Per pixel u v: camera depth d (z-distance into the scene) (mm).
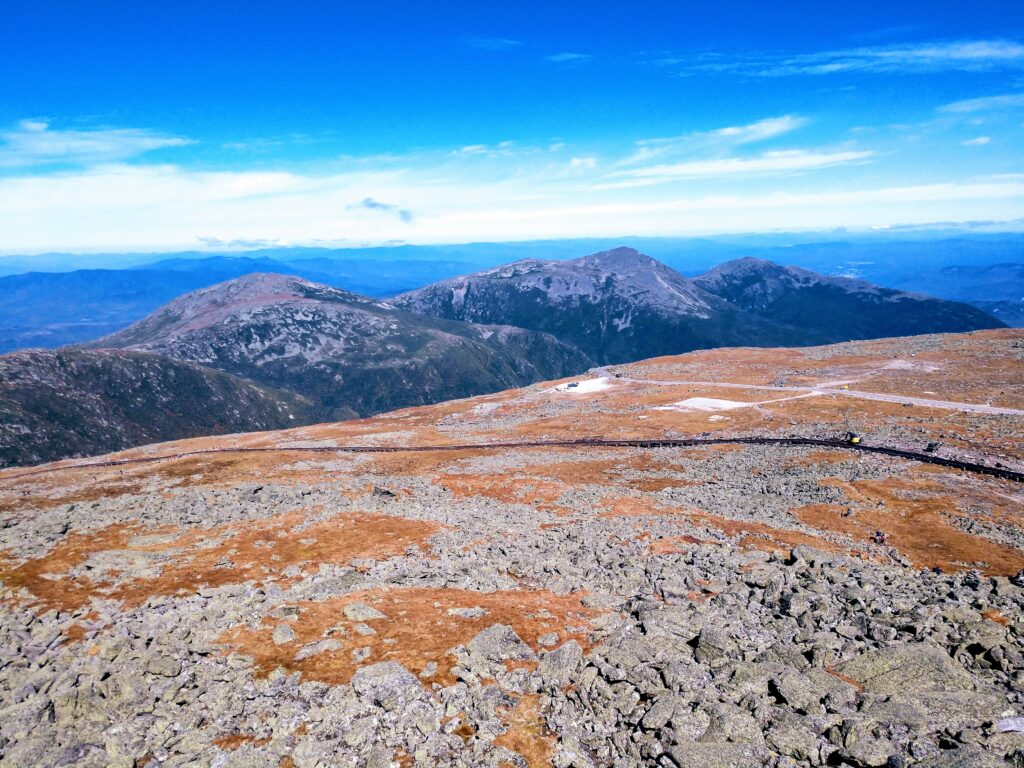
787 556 53938
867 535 68750
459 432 152625
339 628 35156
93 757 22734
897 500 80875
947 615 33250
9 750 22969
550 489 89125
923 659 27266
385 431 165125
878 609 35281
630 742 23312
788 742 21797
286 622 36125
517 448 128125
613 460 111750
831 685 25281
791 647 30141
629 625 34281
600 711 25594
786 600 36969
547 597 41500
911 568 57250
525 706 26609
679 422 142125
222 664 30609
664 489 89250
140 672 28875
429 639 33594
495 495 86438
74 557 52719
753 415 142125
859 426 121250
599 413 162875
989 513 74812
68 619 37750
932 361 189375
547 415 170750
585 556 52750
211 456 130125
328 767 22703
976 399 140250
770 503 81188
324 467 113438
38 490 105438
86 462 156000
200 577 47688
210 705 26750
